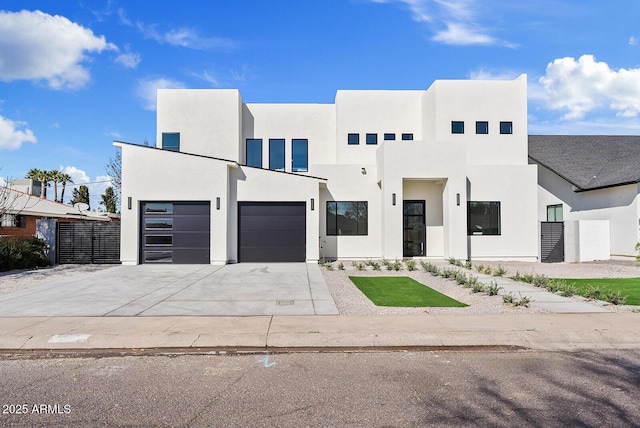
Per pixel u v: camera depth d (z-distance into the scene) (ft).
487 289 31.58
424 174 56.90
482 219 60.44
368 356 18.22
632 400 13.37
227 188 51.83
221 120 67.51
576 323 22.38
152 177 51.08
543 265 52.95
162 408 12.79
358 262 54.90
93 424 11.69
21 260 46.42
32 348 18.88
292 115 71.51
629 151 71.36
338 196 60.39
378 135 69.87
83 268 47.50
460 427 11.54
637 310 25.39
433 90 66.18
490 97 66.33
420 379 15.35
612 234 57.36
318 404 13.11
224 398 13.58
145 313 24.89
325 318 23.72
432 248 60.80
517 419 12.03
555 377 15.51
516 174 60.95
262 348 19.29
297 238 53.42
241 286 35.06
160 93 67.46
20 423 11.75
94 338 19.74
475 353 18.65
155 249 51.26
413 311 25.59
